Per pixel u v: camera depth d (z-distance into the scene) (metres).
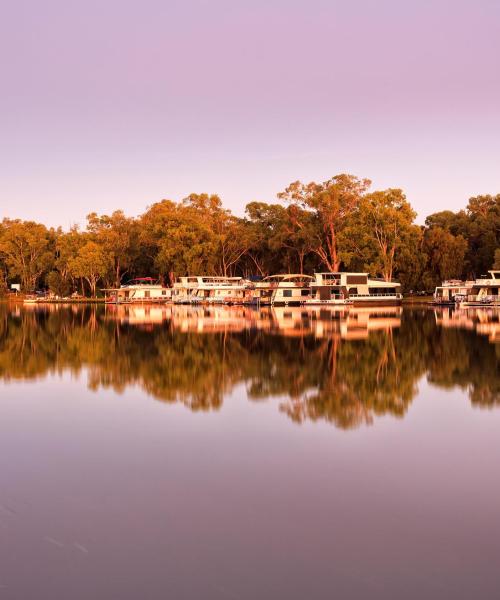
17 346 46.88
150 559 12.12
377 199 112.31
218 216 138.25
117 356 40.69
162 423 22.31
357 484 16.02
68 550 12.49
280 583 11.26
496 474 16.72
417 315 82.88
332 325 65.62
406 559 12.07
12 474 16.98
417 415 23.34
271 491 15.53
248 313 90.12
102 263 135.62
